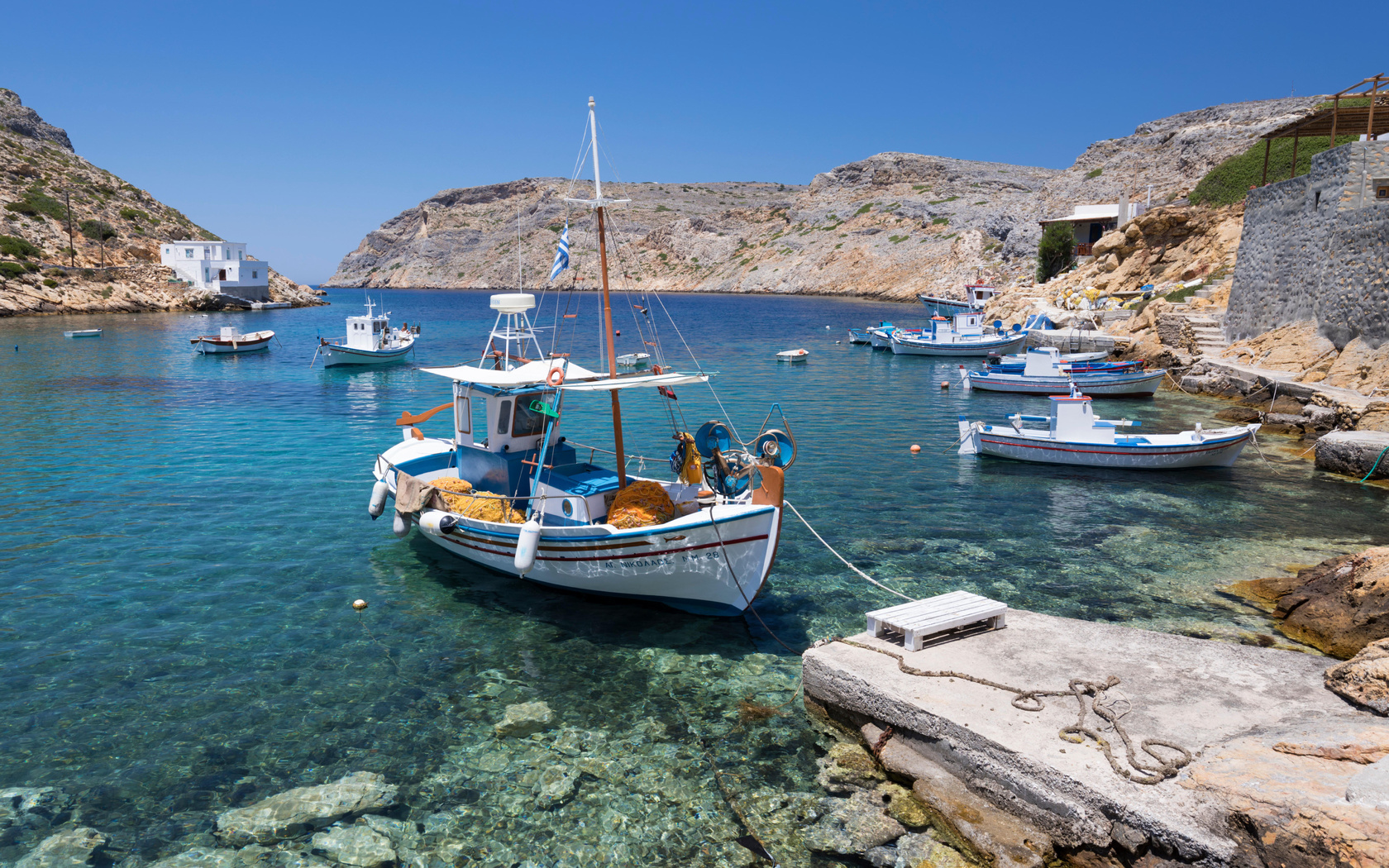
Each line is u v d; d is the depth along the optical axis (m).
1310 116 30.83
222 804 7.50
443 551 14.41
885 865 6.58
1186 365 34.97
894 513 17.03
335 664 10.27
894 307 114.56
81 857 6.75
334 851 6.89
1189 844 5.73
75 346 56.53
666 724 8.87
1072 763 6.56
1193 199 64.62
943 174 191.75
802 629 11.35
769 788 7.70
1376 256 25.62
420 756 8.30
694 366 46.25
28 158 127.19
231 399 33.88
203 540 15.03
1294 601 11.52
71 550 14.42
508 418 13.40
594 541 11.42
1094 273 61.53
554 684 9.80
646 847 6.94
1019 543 15.05
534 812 7.43
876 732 7.93
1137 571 13.49
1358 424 22.03
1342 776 5.99
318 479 19.81
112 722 8.84
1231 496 18.14
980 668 8.25
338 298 184.38
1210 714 7.24
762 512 10.65
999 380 34.66
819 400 33.16
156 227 125.88
